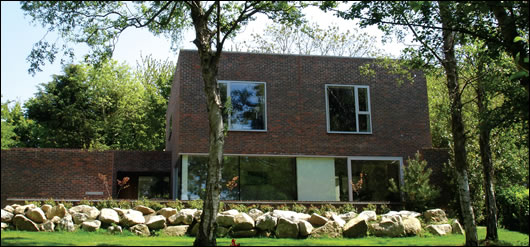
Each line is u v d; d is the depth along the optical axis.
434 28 13.10
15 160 20.25
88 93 39.47
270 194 20.44
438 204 19.58
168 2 15.05
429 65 14.50
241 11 15.22
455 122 13.75
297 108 21.25
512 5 11.69
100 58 16.55
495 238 14.30
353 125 21.61
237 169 20.34
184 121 20.09
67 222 14.92
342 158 21.44
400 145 21.83
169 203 17.17
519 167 21.16
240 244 13.08
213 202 12.42
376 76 22.22
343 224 16.19
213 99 13.02
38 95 38.91
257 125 20.75
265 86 21.09
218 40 13.48
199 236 12.21
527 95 12.06
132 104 40.72
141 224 15.32
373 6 13.14
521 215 17.72
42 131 39.09
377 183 21.42
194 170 20.00
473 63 15.66
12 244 11.15
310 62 21.77
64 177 20.53
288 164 20.92
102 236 13.99
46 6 14.18
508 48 12.38
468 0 11.95
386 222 15.98
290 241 14.10
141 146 39.75
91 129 37.97
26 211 15.37
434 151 20.27
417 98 22.44
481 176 19.22
